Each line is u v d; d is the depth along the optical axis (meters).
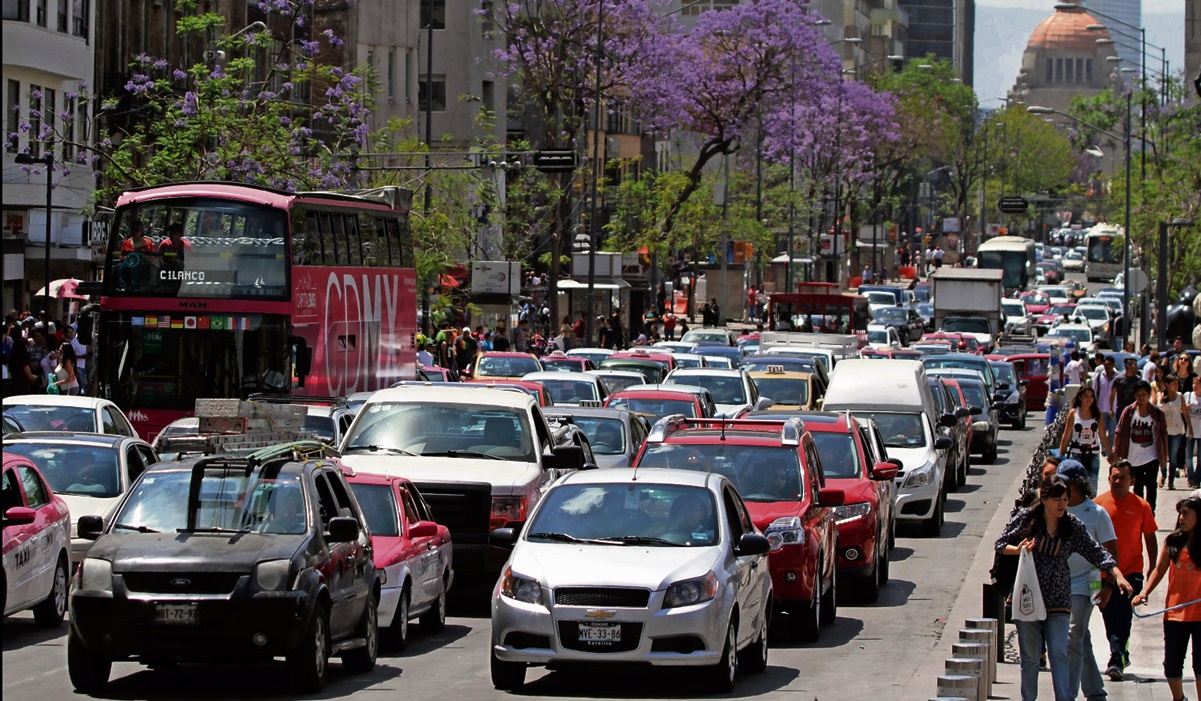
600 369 112.44
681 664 37.91
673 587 38.00
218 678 40.81
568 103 187.88
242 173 111.62
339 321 87.62
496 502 53.72
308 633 37.62
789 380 100.69
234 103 114.00
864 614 54.25
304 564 37.91
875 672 43.00
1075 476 38.25
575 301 199.50
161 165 111.44
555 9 179.75
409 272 100.38
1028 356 167.25
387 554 45.38
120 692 38.34
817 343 132.00
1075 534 34.75
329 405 66.19
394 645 45.66
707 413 83.19
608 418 69.94
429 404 58.00
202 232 81.50
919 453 77.00
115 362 81.44
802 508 48.97
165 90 123.69
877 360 84.12
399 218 99.31
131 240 81.62
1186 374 85.75
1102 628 49.66
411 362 100.38
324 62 183.62
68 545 50.72
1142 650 46.78
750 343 160.50
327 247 86.56
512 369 109.44
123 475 54.78
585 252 190.50
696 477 42.31
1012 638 46.97
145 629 36.78
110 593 36.94
